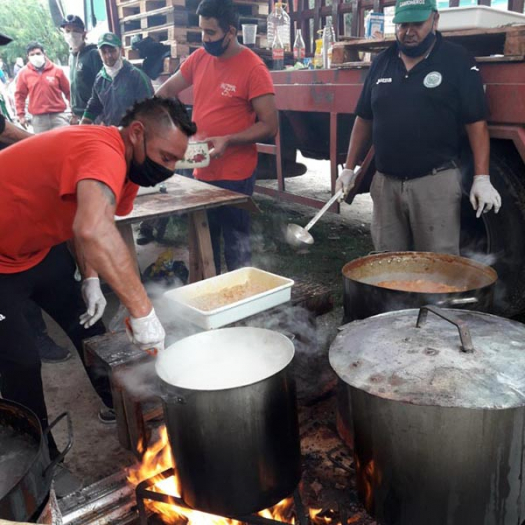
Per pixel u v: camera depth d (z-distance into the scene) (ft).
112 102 15.94
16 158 5.61
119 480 6.47
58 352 10.48
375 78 9.70
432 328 5.38
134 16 20.29
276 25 17.99
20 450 4.85
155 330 5.22
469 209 11.25
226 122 10.90
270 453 5.12
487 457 4.37
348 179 10.43
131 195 6.54
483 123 8.85
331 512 5.66
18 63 43.11
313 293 7.86
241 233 11.43
